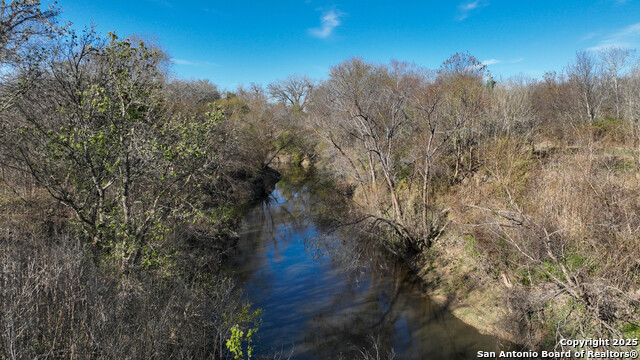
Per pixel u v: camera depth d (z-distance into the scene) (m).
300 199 32.81
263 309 12.95
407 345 10.89
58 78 10.80
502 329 10.55
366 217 16.14
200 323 9.66
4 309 5.64
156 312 8.28
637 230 8.70
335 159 24.23
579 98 24.78
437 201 17.58
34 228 10.48
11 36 10.23
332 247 18.73
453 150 20.41
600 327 8.34
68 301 6.64
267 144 40.38
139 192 11.30
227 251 18.12
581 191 10.14
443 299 13.07
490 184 14.61
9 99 10.27
